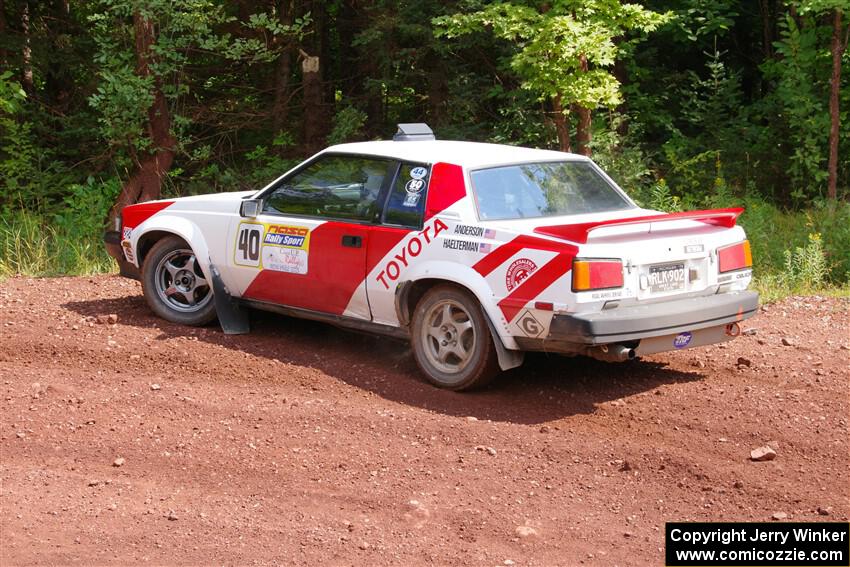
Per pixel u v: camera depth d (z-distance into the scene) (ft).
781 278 33.96
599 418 19.70
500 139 47.37
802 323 27.43
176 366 22.76
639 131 53.31
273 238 23.81
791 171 48.73
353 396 20.98
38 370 22.33
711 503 16.02
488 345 20.29
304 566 13.80
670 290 20.08
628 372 22.57
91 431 18.76
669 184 50.85
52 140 54.80
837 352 24.25
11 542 14.39
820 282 34.50
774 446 18.21
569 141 45.88
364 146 23.25
